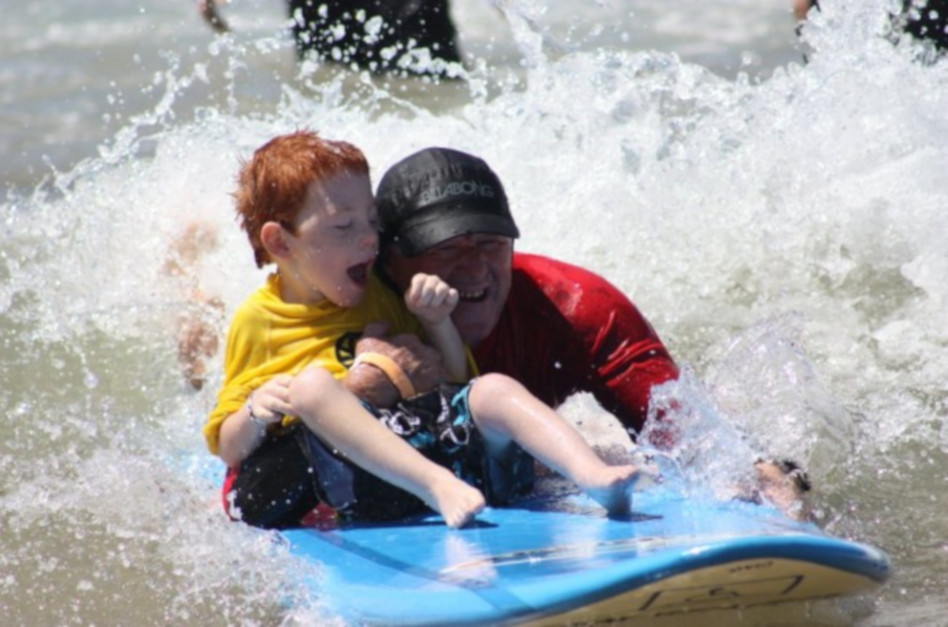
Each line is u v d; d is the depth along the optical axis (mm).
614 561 11281
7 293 22188
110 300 21438
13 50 39438
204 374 18781
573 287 14992
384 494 13336
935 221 21641
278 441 13664
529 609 11086
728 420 14422
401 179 14375
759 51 36844
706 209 22828
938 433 16625
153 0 44375
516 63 35062
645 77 24469
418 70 32438
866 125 22984
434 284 13672
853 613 12250
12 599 13180
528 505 13422
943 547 13703
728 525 12102
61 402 18578
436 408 13414
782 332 16266
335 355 13875
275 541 13297
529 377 14930
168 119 31328
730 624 11867
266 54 35781
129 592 13195
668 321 20641
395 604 11539
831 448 15719
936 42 25484
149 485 15414
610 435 14734
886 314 20453
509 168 23453
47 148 30125
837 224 22281
